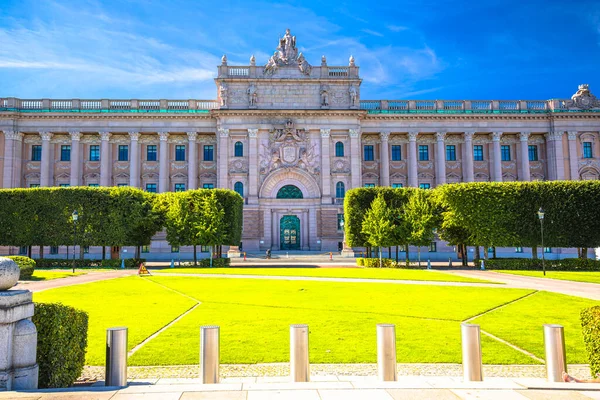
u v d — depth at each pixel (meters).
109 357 10.46
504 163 83.50
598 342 10.33
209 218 51.69
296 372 10.70
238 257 67.69
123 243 53.97
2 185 76.56
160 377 12.06
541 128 82.44
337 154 79.38
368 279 35.72
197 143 82.12
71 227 53.62
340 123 78.94
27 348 9.35
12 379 9.05
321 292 27.48
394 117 81.56
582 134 82.06
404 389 8.65
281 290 28.53
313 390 8.63
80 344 11.27
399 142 83.38
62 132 79.19
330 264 56.38
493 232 51.78
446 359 13.68
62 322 10.38
